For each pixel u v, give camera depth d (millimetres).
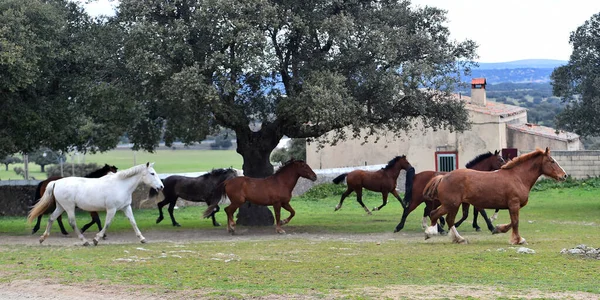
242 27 20453
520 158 17031
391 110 23922
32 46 20906
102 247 17453
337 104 20438
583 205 30734
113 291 10938
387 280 11859
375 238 19984
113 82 22578
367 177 26047
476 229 21422
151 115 31078
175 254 15516
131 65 20594
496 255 14742
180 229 24250
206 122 23266
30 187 33344
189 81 19859
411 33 24094
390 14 23734
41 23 21781
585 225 22609
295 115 21656
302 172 22141
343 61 22531
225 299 10195
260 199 21859
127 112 27438
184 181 25547
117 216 31328
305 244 18188
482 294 10336
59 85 23766
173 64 21297
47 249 16922
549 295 10234
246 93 24469
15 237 21578
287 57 23469
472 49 24031
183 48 20844
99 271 12719
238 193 21781
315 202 36531
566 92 30031
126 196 18422
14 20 20578
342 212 31156
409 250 16172
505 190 16828
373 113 23703
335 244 18031
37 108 23172
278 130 24344
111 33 22828
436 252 15625
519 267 13125
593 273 12453
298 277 12188
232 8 20516
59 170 58531
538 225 22578
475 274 12414
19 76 20516
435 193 17609
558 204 31625
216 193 22016
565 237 18781
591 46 29328
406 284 11383
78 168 55344
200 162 91438
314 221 26656
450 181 17219
